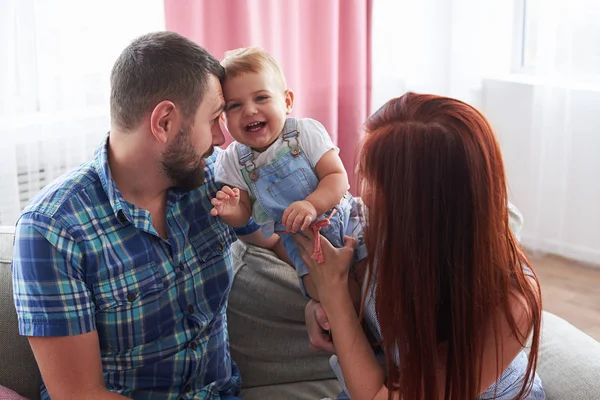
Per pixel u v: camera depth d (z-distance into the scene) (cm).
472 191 118
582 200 348
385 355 130
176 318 148
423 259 122
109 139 144
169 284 145
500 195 121
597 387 146
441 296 125
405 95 127
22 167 250
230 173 154
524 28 361
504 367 129
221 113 142
